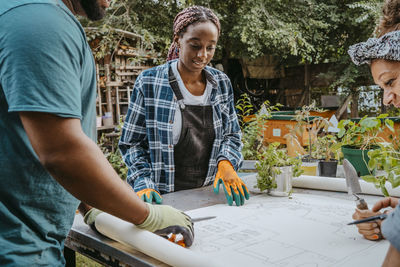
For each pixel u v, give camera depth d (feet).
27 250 2.83
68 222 3.25
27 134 2.52
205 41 5.63
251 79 33.17
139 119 6.31
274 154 5.44
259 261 3.25
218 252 3.46
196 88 6.31
